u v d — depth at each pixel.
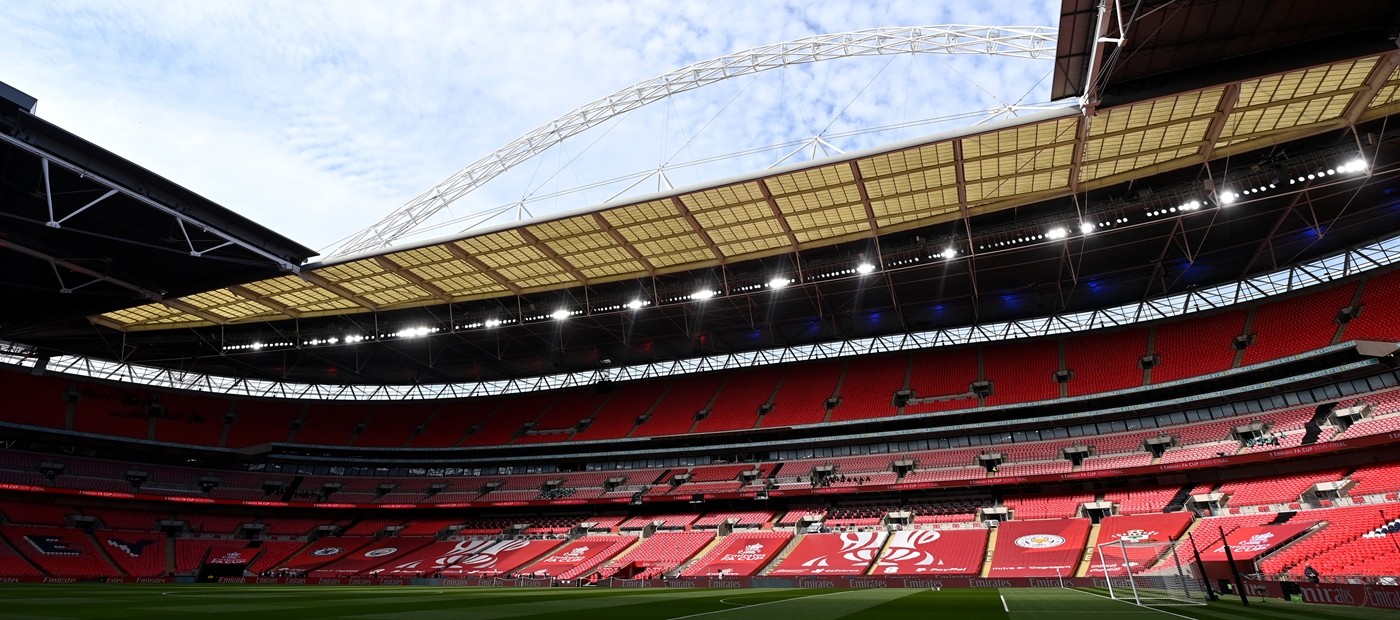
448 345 60.09
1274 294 46.69
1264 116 29.86
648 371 68.31
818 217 38.25
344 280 44.03
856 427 54.47
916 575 38.44
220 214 33.59
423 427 67.94
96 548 50.69
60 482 53.12
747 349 63.53
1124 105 25.56
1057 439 49.19
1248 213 38.41
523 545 55.09
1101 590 30.22
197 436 61.34
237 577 50.97
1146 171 34.28
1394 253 42.12
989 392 51.56
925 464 51.12
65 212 32.50
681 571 46.22
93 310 42.88
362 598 26.09
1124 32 20.98
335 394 71.31
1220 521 37.94
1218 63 24.47
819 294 48.62
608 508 59.53
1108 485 45.91
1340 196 36.78
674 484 57.31
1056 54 23.78
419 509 63.12
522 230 38.16
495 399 71.44
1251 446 40.44
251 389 68.62
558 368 68.06
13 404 54.50
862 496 52.47
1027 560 39.66
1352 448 36.03
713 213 37.41
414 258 41.19
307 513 62.66
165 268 38.66
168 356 61.03
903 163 32.69
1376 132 31.58
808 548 46.81
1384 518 31.47
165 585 40.94
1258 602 21.47
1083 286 48.75
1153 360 47.72
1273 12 22.02
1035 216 38.94
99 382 61.19
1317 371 40.09
